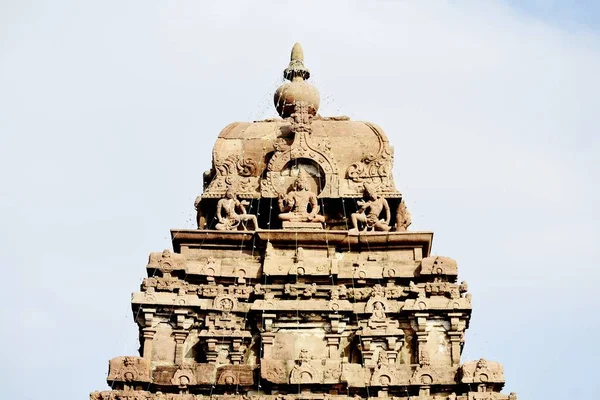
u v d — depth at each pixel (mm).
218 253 103062
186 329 98500
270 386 94938
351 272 101250
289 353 97875
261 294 100250
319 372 94812
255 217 104500
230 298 99625
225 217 105000
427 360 96188
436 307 98375
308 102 111750
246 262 102500
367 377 94938
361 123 110250
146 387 94875
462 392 94562
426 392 94625
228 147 108750
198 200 106875
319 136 108500
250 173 107750
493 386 94312
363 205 105125
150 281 99625
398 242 103000
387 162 107375
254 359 98375
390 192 106188
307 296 99875
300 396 94062
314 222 104312
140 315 98562
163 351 97875
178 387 94688
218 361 97438
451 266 100938
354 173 107000
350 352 98562
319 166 106750
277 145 107875
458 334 98000
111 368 94875
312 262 101688
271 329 98500
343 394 94688
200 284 101000
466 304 98438
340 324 98688
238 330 98125
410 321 98688
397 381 94688
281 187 106438
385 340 97562
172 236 103188
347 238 102938
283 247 102688
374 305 98938
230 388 94875
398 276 101000
